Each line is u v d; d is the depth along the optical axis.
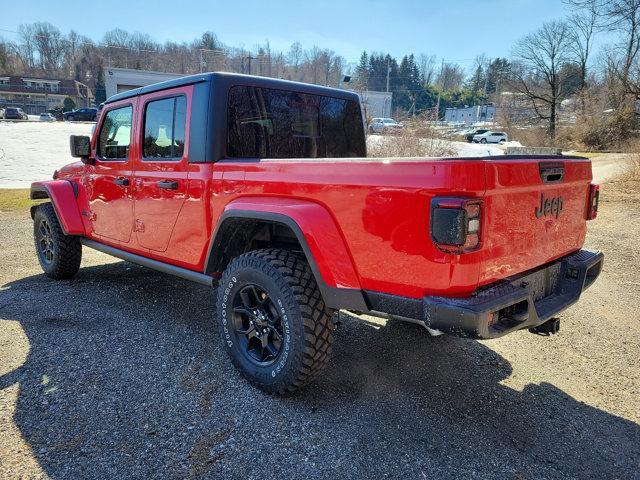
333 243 2.48
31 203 10.75
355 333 3.83
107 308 4.27
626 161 16.31
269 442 2.41
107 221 4.28
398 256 2.26
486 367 3.31
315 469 2.22
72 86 94.81
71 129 32.44
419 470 2.24
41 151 21.91
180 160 3.35
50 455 2.28
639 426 2.68
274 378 2.76
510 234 2.38
